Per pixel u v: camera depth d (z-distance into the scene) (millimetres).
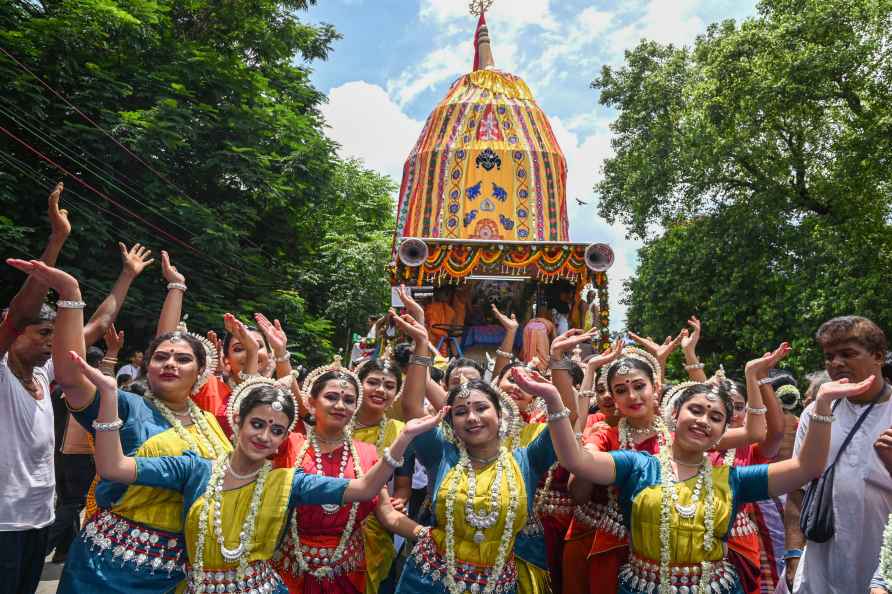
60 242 4027
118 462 3281
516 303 11070
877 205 18906
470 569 3662
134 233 16016
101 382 3252
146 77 16453
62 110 14859
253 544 3395
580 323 10414
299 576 3941
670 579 3479
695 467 3689
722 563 3578
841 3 17531
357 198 29516
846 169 18078
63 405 7363
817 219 19969
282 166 19297
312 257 23875
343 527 4031
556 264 9500
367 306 24016
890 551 2969
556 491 4711
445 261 9414
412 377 4504
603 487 4254
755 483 3592
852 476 3803
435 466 4102
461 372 4895
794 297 18969
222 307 17109
